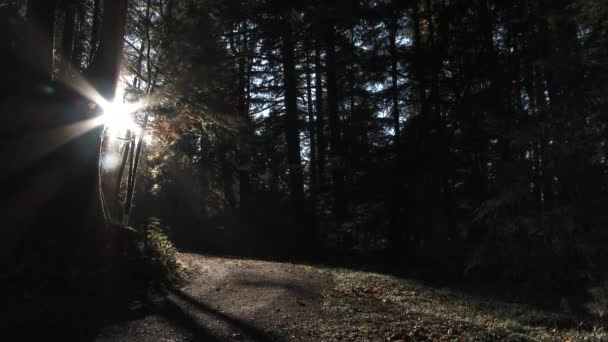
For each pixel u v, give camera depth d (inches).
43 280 315.9
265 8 813.9
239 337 266.5
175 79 592.1
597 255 321.1
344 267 727.7
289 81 1047.0
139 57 652.1
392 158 860.0
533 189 376.5
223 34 868.0
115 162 850.8
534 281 451.8
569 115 332.5
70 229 361.4
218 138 716.7
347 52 947.3
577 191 339.9
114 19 418.9
